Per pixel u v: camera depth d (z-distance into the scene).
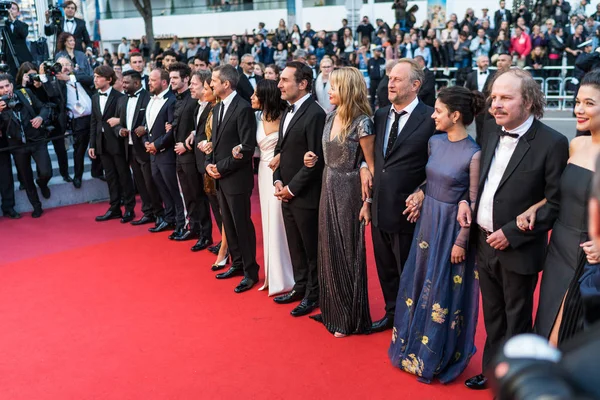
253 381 3.20
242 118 4.28
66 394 3.13
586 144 2.47
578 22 12.39
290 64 3.81
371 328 3.72
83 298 4.46
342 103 3.43
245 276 4.54
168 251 5.55
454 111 2.93
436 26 19.83
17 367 3.44
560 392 0.80
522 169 2.59
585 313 1.96
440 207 2.99
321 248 3.68
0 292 4.63
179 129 5.43
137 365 3.42
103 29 28.33
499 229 2.67
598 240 0.98
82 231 6.35
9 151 6.80
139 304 4.32
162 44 27.34
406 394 3.02
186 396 3.08
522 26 12.20
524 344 0.93
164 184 6.01
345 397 3.01
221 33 25.97
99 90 6.54
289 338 3.69
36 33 11.55
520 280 2.70
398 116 3.31
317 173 3.81
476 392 3.01
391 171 3.31
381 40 14.68
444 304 3.02
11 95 6.48
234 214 4.41
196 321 4.00
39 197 7.34
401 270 3.44
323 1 23.67
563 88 11.54
